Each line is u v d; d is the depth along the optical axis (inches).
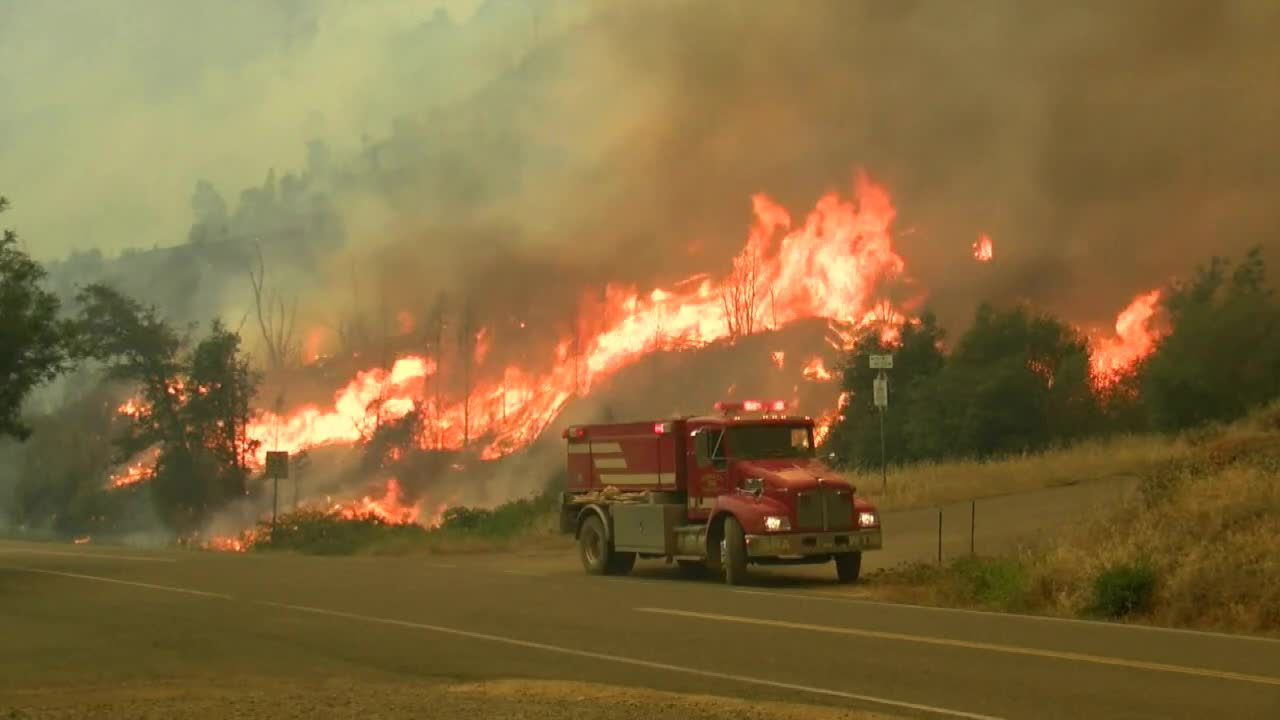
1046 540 844.6
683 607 679.1
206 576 949.2
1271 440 1025.5
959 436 2016.5
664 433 906.1
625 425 939.3
